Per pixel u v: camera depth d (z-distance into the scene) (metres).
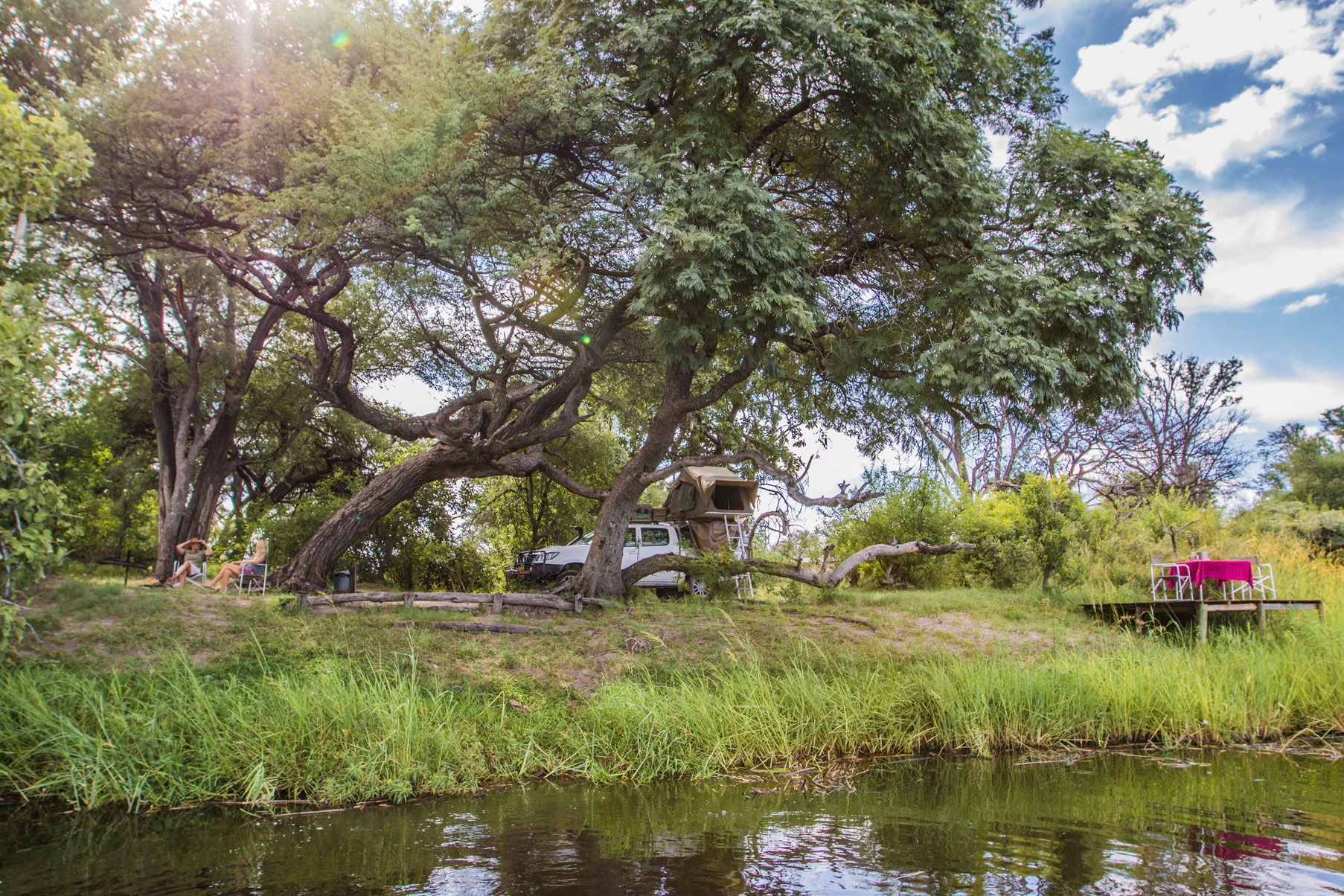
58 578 11.36
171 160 12.33
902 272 13.97
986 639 13.01
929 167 12.12
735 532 18.70
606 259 13.79
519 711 8.38
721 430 18.41
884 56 11.52
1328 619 13.55
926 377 12.70
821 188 14.22
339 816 5.89
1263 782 6.99
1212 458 31.98
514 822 5.73
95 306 17.84
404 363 20.86
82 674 8.00
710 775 7.25
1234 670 10.37
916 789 6.78
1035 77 14.18
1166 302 13.03
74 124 11.59
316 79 11.80
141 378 20.11
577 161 13.16
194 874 4.59
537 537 22.17
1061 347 12.27
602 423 23.47
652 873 4.57
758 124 13.51
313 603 11.45
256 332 19.64
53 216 12.35
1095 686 9.44
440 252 12.52
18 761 6.39
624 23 12.11
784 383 16.25
